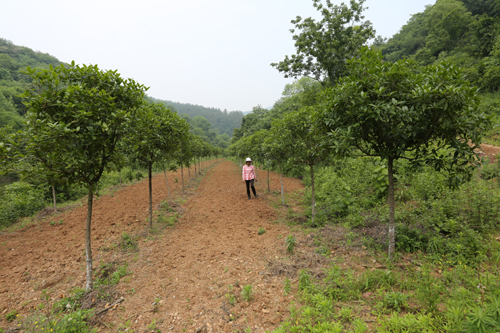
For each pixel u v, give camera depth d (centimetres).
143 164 666
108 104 343
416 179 631
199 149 1839
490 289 266
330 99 380
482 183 546
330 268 393
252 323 292
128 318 319
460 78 296
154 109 688
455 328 221
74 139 311
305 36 1969
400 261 381
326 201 755
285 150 676
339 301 308
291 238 478
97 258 505
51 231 723
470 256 351
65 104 318
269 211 812
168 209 868
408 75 325
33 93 310
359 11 1902
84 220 812
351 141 359
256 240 570
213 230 660
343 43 1894
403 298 279
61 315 326
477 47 2641
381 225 509
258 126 4266
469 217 436
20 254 558
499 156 689
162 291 378
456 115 299
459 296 265
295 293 342
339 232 541
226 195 1145
